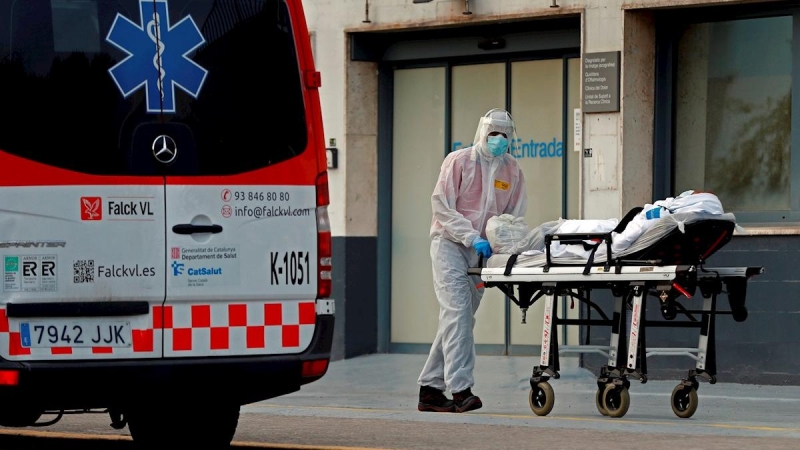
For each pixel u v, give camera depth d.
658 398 21.97
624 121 24.34
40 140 13.94
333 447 16.38
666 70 24.86
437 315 27.69
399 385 24.52
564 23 26.00
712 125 24.64
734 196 24.47
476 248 19.66
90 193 14.04
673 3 23.86
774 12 23.94
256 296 14.58
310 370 14.71
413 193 27.92
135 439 16.67
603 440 16.47
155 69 14.34
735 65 24.42
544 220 26.72
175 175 14.32
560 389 23.27
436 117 27.70
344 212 27.55
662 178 24.95
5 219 13.80
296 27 14.98
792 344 23.08
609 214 24.50
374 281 28.11
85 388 13.95
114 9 14.23
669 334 23.98
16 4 13.95
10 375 13.71
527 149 26.89
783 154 24.03
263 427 18.61
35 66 13.98
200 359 14.34
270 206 14.67
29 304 13.84
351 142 27.58
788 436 16.80
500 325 27.34
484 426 18.12
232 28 14.67
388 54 27.86
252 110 14.67
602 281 18.64
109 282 14.07
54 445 18.05
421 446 16.31
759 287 23.33
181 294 14.29
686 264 18.11
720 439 16.47
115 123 14.16
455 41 27.20
